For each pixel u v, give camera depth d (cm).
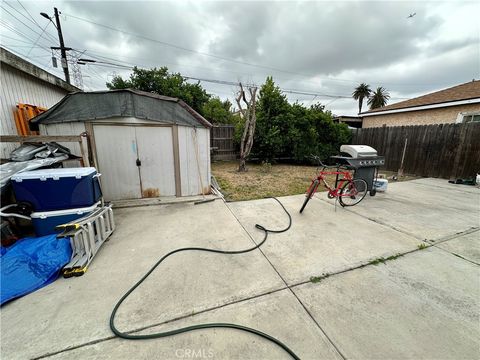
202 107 1228
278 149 886
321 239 293
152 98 416
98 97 392
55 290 188
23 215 252
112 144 415
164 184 462
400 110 1027
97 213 267
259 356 134
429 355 136
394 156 841
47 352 133
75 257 222
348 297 186
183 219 356
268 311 169
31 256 206
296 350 137
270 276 213
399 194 525
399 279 212
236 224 339
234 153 1052
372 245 279
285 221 354
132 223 337
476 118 778
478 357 134
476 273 223
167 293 187
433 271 226
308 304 177
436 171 719
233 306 174
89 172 275
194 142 464
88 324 154
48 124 394
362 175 469
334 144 1017
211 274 215
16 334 145
